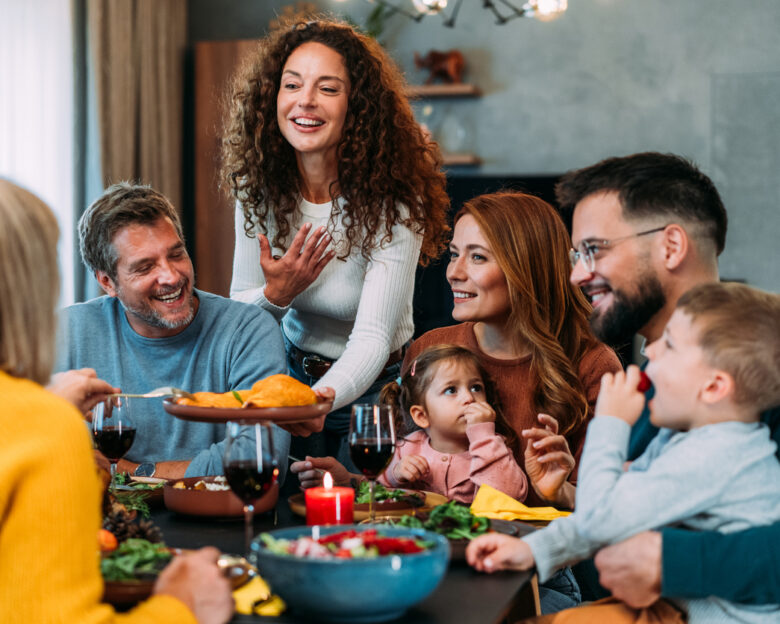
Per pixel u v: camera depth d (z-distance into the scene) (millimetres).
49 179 4926
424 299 4523
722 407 1316
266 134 2490
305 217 2537
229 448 1312
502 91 5734
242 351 2172
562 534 1361
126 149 5219
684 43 5496
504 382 2086
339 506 1524
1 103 4719
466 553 1349
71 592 992
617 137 5594
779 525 1251
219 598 1102
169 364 2164
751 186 5418
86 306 2223
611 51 5590
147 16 5410
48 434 1015
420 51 5840
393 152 2445
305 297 2533
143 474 2031
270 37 2525
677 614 1326
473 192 5223
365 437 1500
